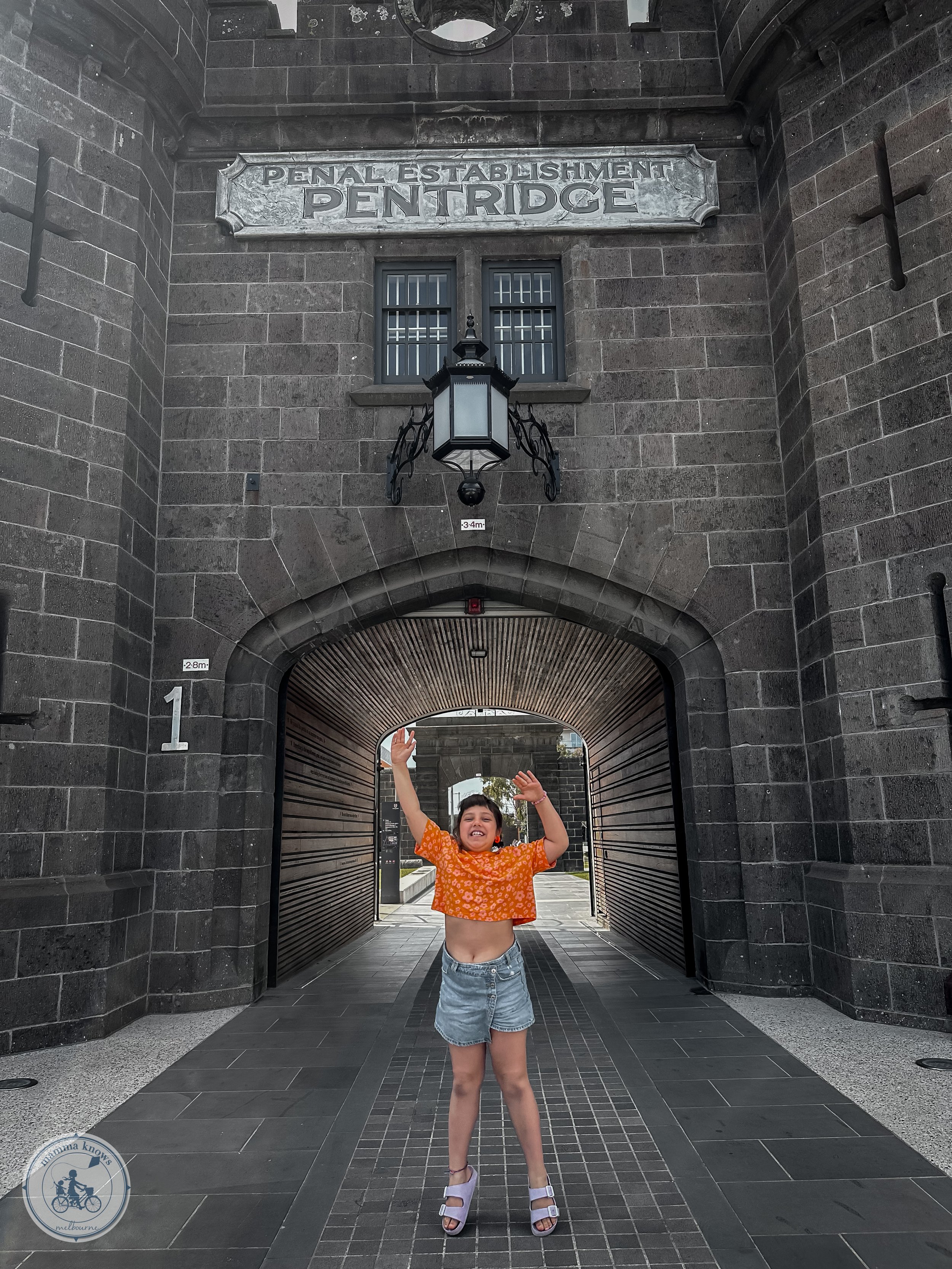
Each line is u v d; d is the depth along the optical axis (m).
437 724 32.91
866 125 7.08
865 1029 5.84
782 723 7.35
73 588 6.46
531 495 7.77
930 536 6.30
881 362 6.73
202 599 7.56
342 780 11.20
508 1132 3.99
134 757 6.96
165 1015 6.70
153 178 7.78
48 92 6.97
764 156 8.22
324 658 8.98
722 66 8.37
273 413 7.91
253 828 7.31
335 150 8.38
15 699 6.08
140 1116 4.32
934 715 6.13
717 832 7.37
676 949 8.43
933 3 6.75
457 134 8.43
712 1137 3.92
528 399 7.92
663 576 7.64
